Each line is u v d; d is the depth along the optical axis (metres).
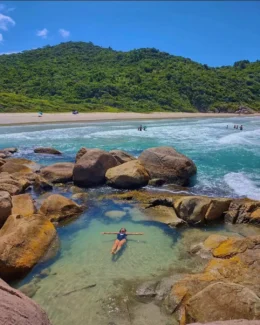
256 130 43.81
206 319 6.13
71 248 10.29
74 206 13.04
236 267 8.31
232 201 12.86
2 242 8.87
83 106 75.69
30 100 71.44
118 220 12.54
